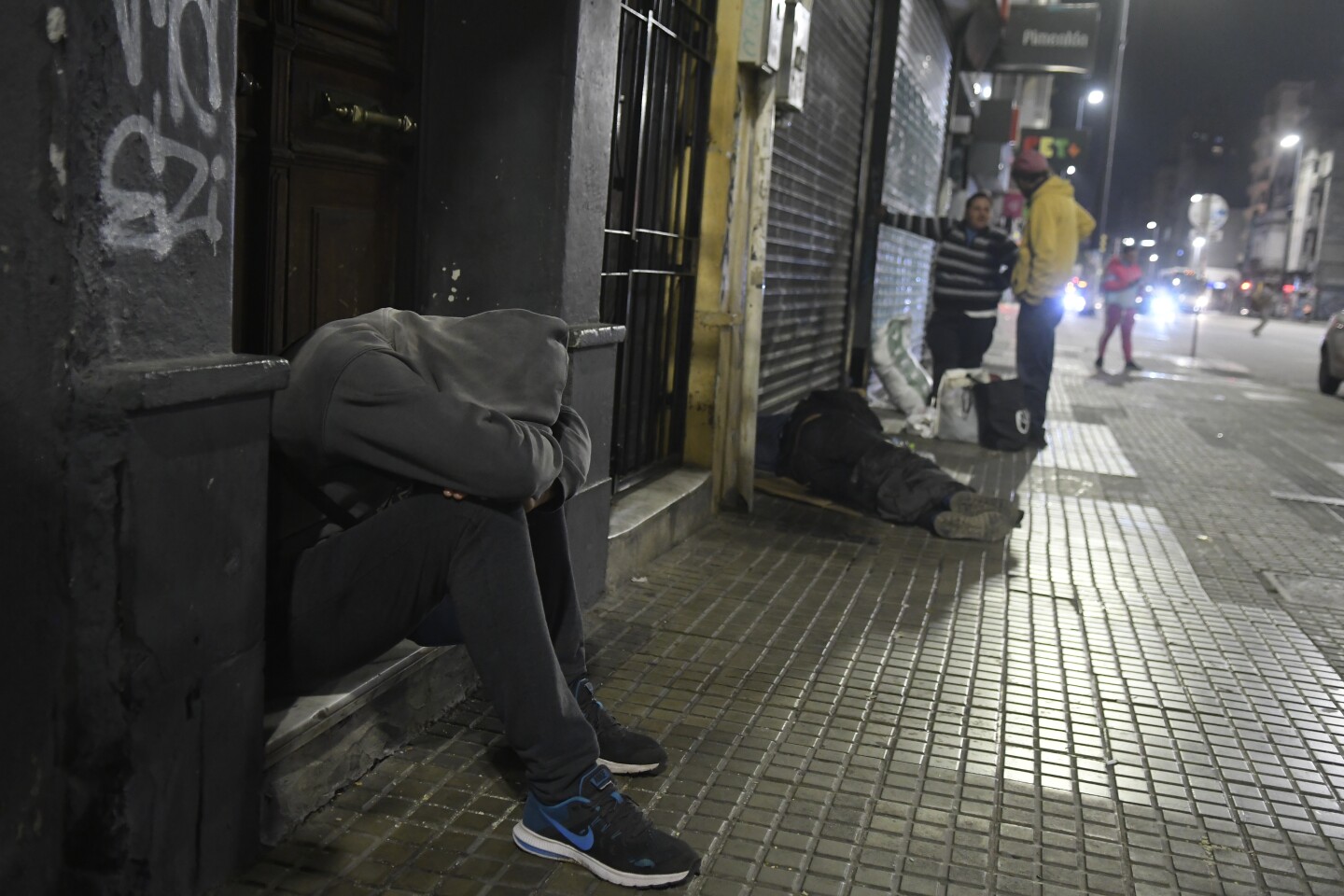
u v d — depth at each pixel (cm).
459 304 330
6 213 164
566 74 313
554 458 215
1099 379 1378
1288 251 7200
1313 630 421
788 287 693
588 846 220
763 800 259
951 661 364
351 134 291
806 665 351
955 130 1590
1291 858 250
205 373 180
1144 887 234
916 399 827
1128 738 311
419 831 234
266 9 251
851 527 533
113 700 175
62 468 169
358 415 200
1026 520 578
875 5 859
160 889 189
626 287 421
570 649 254
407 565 208
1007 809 264
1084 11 1466
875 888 226
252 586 202
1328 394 1366
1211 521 601
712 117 498
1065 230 793
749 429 541
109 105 163
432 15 317
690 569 447
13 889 183
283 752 223
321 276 285
